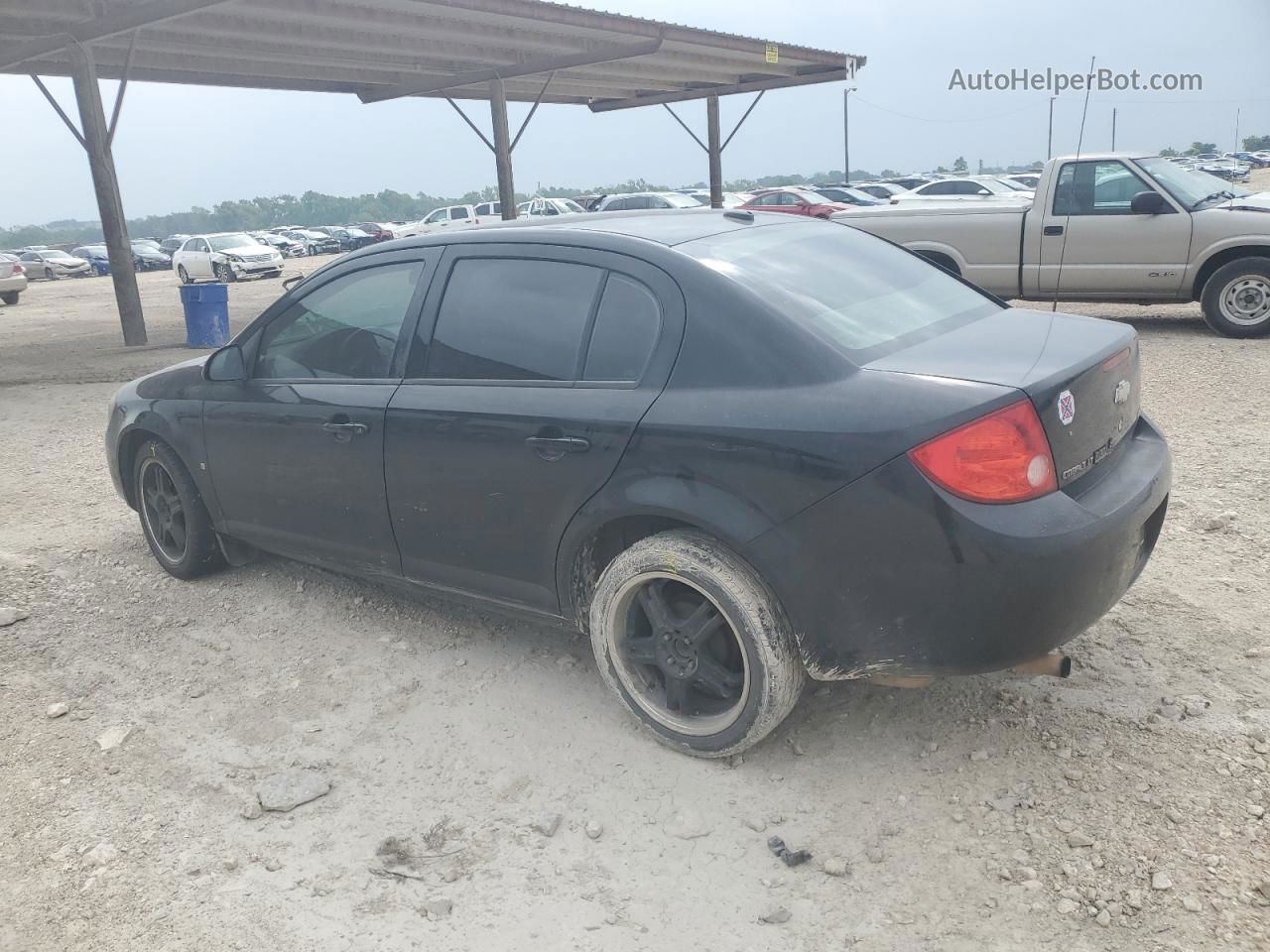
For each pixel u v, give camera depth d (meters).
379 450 3.75
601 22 15.50
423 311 3.74
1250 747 3.11
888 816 2.92
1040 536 2.63
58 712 3.71
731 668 3.16
